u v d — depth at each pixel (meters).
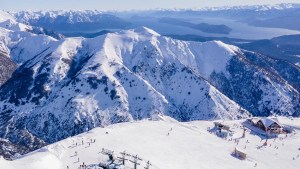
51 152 91.06
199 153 109.44
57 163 85.44
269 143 131.62
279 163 112.06
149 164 87.94
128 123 135.00
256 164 107.50
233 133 139.25
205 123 151.38
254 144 128.62
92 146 99.12
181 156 103.62
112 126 128.00
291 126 156.88
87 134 112.56
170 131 127.00
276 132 145.88
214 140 125.62
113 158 83.56
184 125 139.62
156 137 117.69
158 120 149.50
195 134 128.88
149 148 104.94
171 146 110.94
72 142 101.25
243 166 105.00
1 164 74.94
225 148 118.62
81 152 93.94
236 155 112.81
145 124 133.50
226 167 101.88
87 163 86.38
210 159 105.94
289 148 127.69
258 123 151.25
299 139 139.50
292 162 114.12
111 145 101.88
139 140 111.19
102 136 110.06
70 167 84.00
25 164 79.56
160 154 101.50
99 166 80.06
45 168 80.38
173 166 93.62
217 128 143.50
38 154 87.75
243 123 157.12
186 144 115.56
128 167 82.25
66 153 92.81
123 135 114.44
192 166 97.25
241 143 128.12
